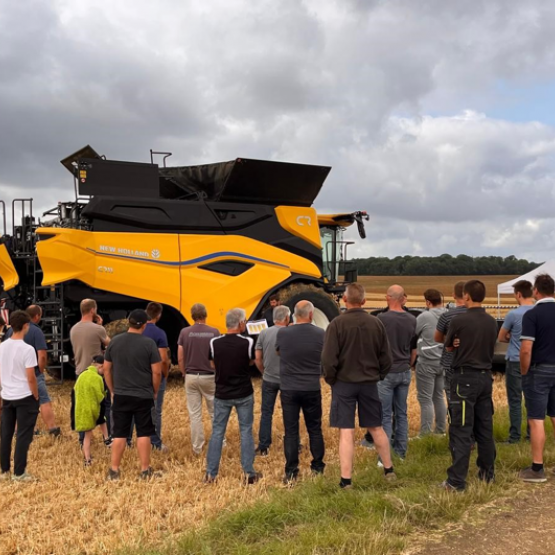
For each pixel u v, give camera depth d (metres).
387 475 5.24
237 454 6.54
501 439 6.66
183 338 6.52
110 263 9.66
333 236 12.91
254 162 10.48
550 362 5.16
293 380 5.57
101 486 5.60
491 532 4.15
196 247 10.32
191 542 4.13
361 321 5.18
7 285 10.34
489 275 81.44
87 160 9.80
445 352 6.39
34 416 5.90
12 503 5.21
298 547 3.89
